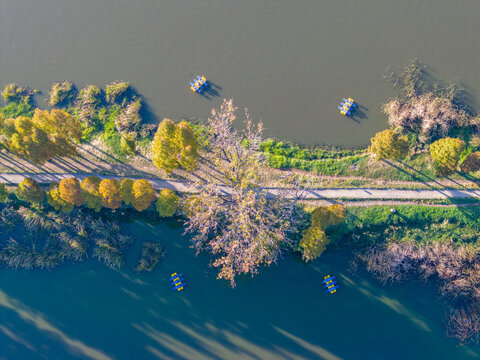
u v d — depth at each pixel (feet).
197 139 180.86
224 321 187.62
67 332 191.31
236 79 201.16
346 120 194.39
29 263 190.49
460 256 174.70
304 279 187.21
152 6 210.79
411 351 180.45
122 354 188.85
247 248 162.91
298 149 192.65
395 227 181.47
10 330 192.13
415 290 182.19
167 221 192.24
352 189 185.26
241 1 207.82
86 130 198.70
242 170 169.89
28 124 167.73
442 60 194.70
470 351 177.78
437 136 186.29
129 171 192.24
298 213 176.04
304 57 200.54
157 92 202.80
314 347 183.93
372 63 197.57
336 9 203.62
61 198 174.09
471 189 179.83
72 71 207.41
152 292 190.39
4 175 195.11
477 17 196.65
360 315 184.03
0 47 212.02
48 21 213.05
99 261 192.13
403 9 200.95
